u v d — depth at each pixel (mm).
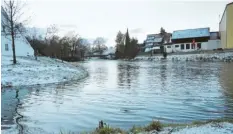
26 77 27484
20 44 49594
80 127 11148
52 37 71750
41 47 68188
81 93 20109
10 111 14172
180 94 18859
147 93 19578
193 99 16906
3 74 27609
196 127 7949
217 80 26734
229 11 69938
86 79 30312
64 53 85000
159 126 8305
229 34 70438
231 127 7770
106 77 32531
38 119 12523
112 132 8539
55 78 28547
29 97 18578
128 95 18844
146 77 31609
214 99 16766
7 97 18562
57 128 11016
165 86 23281
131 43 107188
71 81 28125
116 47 122250
